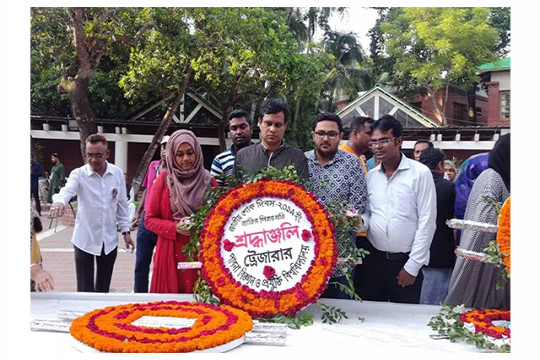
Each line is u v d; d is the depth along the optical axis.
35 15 10.17
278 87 12.13
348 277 2.34
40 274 2.57
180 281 2.82
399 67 14.91
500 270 2.26
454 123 16.11
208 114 16.72
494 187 2.37
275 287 2.26
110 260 3.89
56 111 16.62
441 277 3.26
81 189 3.72
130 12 10.48
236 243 2.36
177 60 10.89
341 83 18.02
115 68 15.43
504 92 13.16
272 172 2.49
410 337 2.07
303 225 2.35
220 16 9.80
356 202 2.81
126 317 2.14
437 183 3.29
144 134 16.73
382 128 2.78
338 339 2.04
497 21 13.55
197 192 2.80
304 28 17.48
